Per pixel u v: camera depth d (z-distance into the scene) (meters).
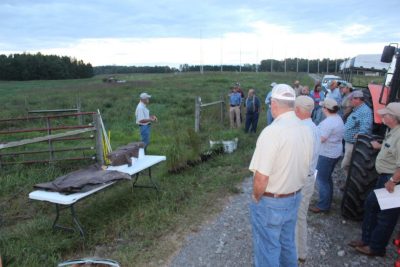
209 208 5.14
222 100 13.12
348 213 4.66
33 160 7.24
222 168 7.14
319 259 3.81
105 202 5.34
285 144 2.65
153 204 5.18
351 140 5.60
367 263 3.74
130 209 5.07
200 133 10.31
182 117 13.41
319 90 10.48
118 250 4.00
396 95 4.75
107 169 4.91
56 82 54.19
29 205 5.44
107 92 24.73
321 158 4.66
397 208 3.65
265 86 28.92
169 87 28.77
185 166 6.89
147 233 4.37
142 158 5.65
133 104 17.12
